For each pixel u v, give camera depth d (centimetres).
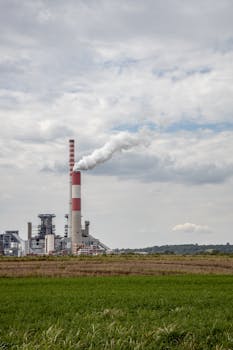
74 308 2678
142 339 1641
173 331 1772
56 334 1612
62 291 3856
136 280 5100
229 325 1984
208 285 4475
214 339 1741
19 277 5828
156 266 7656
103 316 2286
